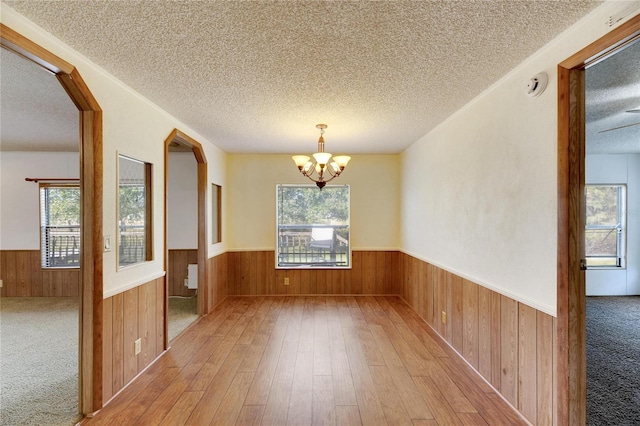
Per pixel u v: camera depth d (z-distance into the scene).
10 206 5.50
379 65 2.23
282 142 4.63
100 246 2.27
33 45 1.75
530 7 1.60
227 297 5.42
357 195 5.59
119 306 2.51
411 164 4.84
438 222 3.76
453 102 2.98
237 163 5.55
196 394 2.46
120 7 1.60
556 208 1.92
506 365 2.40
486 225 2.70
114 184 2.46
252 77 2.42
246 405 2.32
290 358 3.10
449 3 1.57
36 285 5.49
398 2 1.56
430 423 2.13
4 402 2.37
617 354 3.18
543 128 2.03
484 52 2.06
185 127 3.74
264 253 5.55
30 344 3.45
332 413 2.23
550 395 1.96
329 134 4.16
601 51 1.62
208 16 1.67
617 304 5.00
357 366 2.93
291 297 5.43
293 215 5.66
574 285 1.84
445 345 3.41
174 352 3.23
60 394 2.47
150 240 3.03
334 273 5.57
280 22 1.72
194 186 5.63
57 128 4.06
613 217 5.57
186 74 2.38
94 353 2.23
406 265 5.08
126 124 2.60
